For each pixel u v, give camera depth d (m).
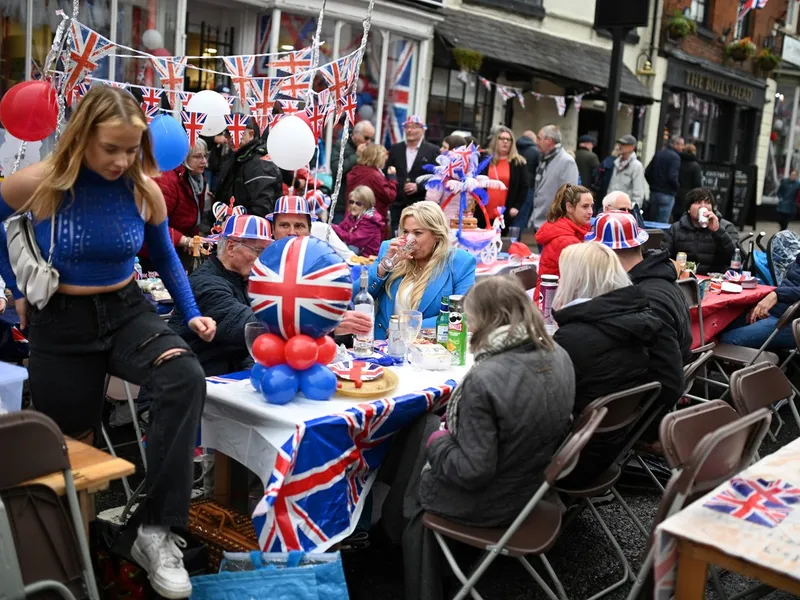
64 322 2.80
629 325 3.44
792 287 6.16
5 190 2.69
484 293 2.96
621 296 3.51
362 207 7.72
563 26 15.49
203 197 6.91
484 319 2.96
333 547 3.54
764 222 23.78
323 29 10.86
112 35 8.88
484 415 2.87
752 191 15.95
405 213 4.57
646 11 10.30
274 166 6.54
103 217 2.75
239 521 3.35
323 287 3.11
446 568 3.28
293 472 2.99
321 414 3.09
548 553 3.94
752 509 2.48
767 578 2.20
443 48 12.48
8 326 4.67
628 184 11.74
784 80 24.19
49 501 2.38
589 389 3.48
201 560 3.12
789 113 24.81
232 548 3.19
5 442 2.25
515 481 2.97
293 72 5.50
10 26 8.11
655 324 3.48
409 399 3.35
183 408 2.76
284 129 4.90
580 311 3.51
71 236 2.71
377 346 4.22
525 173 9.35
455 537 2.97
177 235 6.41
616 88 10.77
